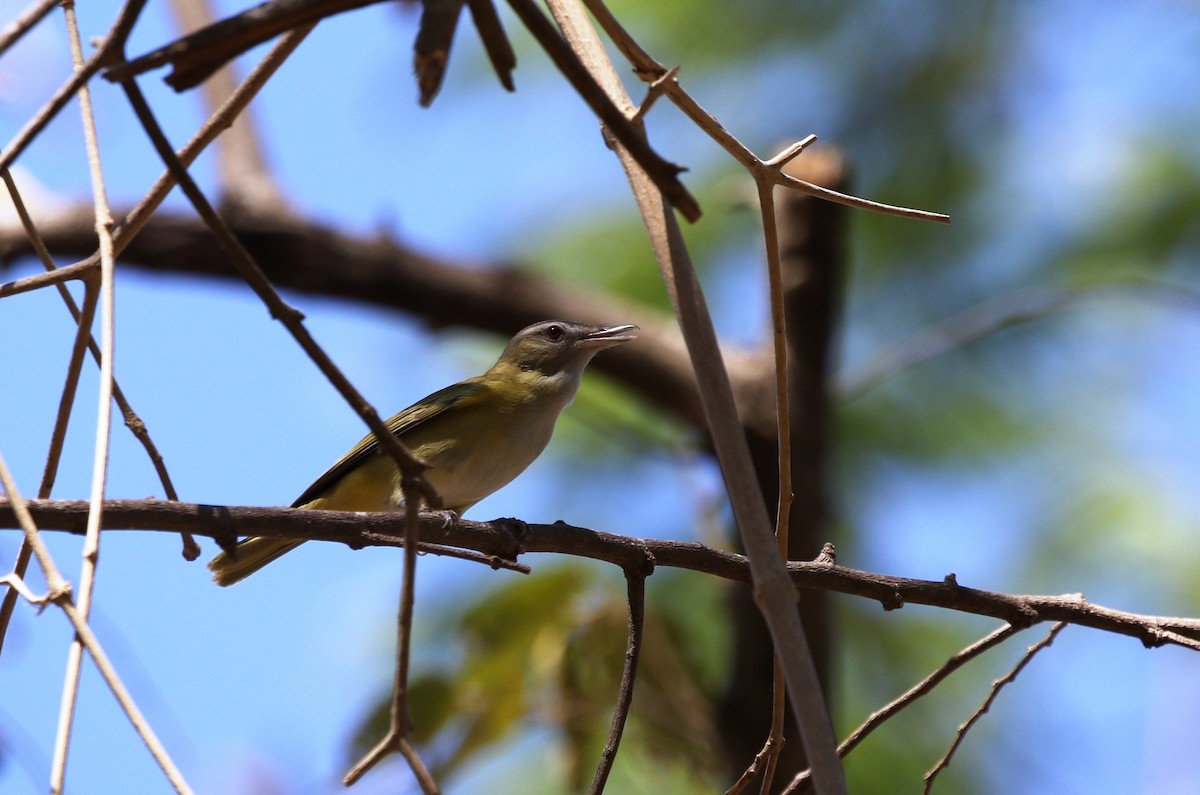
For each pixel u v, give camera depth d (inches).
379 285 470.9
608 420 488.4
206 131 227.8
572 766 363.3
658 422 493.0
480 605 374.6
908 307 490.6
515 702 362.9
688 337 195.8
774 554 185.9
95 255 217.5
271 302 171.9
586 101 165.3
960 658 251.0
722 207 476.7
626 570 256.8
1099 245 483.5
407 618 173.5
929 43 472.1
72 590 175.0
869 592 263.9
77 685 170.7
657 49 484.4
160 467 233.9
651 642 378.9
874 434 488.7
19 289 215.0
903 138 474.9
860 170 476.7
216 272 475.2
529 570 232.2
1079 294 442.9
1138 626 263.0
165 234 468.4
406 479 176.6
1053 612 261.3
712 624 460.1
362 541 237.0
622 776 406.9
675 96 213.5
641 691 372.5
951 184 476.4
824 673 389.1
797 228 422.3
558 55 165.2
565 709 366.9
